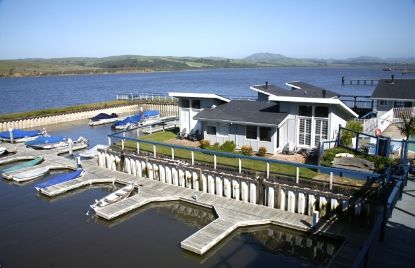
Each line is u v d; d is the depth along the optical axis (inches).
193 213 1010.1
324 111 1198.9
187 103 1566.2
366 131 1317.7
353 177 964.0
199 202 1008.9
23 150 1617.9
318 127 1220.5
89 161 1441.9
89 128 2218.3
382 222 465.4
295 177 979.9
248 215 914.1
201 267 748.0
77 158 1327.5
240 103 1476.4
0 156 1545.3
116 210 984.3
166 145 1168.2
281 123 1210.6
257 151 1283.2
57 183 1191.6
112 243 857.5
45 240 877.2
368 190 831.1
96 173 1293.1
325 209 871.7
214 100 1498.5
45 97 4414.4
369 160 997.2
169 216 993.5
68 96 4527.6
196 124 1557.6
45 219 992.2
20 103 3786.9
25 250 832.9
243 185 984.9
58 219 991.0
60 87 6156.5
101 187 1214.3
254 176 988.6
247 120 1259.8
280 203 932.6
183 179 1116.5
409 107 1621.6
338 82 6692.9
